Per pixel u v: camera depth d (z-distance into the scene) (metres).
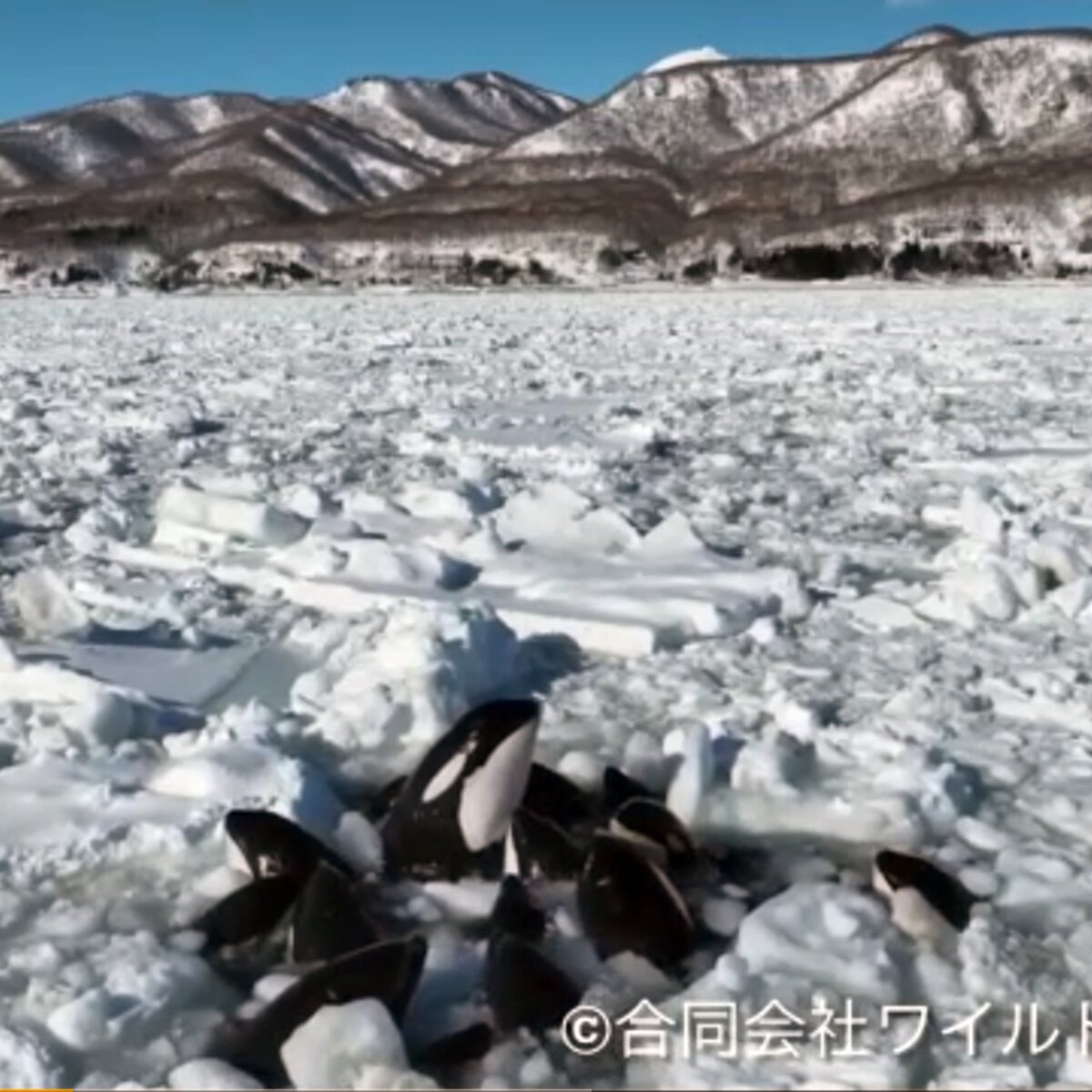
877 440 11.96
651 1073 3.07
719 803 4.32
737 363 19.72
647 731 5.01
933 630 6.19
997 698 5.27
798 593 6.50
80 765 4.63
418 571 6.91
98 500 9.35
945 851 4.07
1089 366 18.22
